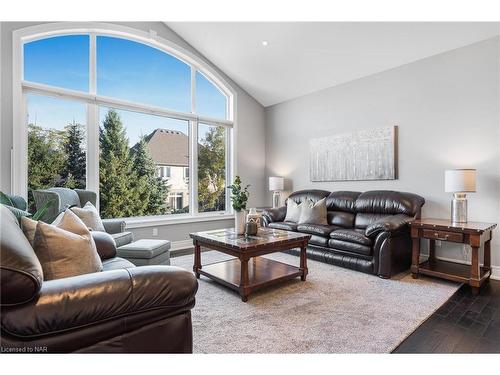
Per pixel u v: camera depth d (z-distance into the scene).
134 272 1.23
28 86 3.54
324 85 4.98
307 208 4.43
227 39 4.59
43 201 3.06
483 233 2.82
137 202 4.56
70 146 3.92
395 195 3.80
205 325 2.11
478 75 3.39
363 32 3.68
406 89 4.03
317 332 2.01
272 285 2.93
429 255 3.63
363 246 3.30
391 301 2.54
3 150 3.34
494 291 2.80
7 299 0.96
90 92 4.06
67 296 1.04
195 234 3.21
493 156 3.29
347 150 4.70
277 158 5.98
